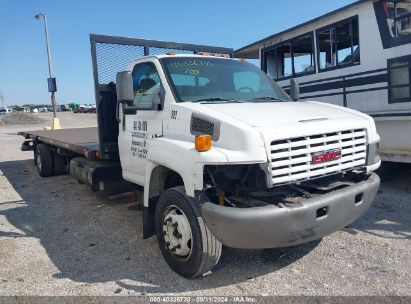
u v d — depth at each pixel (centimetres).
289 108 434
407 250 451
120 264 447
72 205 702
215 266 430
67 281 412
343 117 422
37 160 1009
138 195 583
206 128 385
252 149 347
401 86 714
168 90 452
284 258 446
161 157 414
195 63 500
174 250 411
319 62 888
